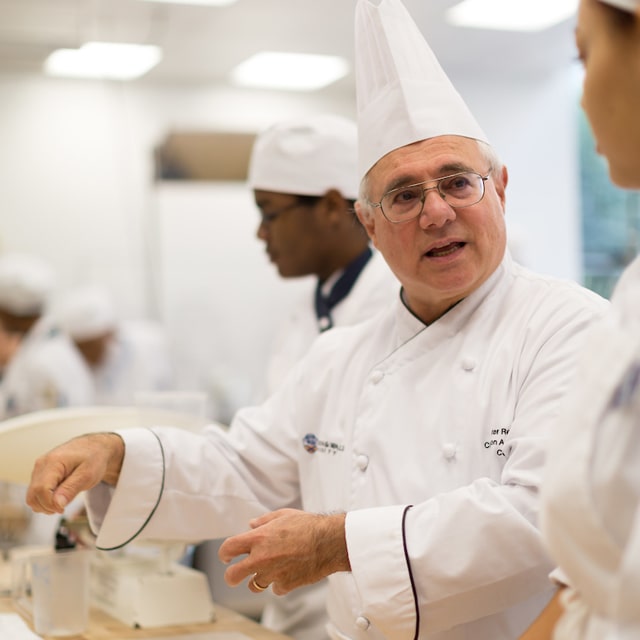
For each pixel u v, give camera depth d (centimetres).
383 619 134
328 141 235
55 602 178
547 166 681
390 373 160
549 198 682
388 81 158
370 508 141
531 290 154
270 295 619
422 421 153
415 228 150
